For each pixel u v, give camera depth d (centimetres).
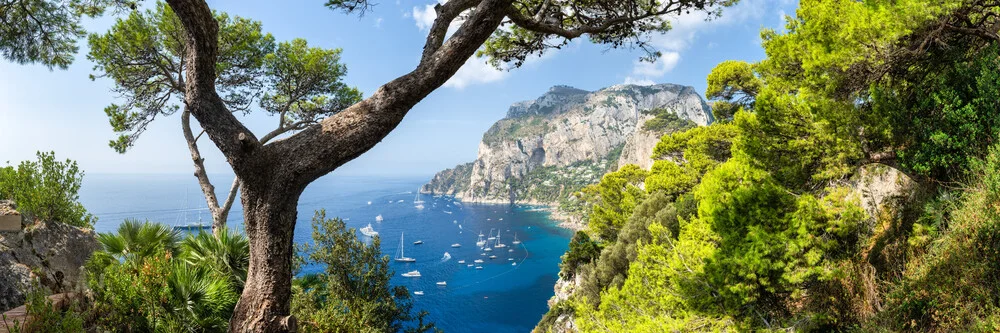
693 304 932
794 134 923
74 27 698
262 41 1408
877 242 834
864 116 866
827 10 882
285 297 307
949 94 773
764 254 873
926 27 747
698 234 1084
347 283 1554
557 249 12719
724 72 2056
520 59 650
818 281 852
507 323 6494
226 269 943
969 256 592
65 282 702
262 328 297
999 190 610
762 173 952
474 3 353
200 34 266
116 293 682
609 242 3222
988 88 719
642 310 1059
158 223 904
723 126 2072
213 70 283
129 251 830
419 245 13688
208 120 280
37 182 824
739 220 947
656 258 1080
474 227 17762
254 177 288
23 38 663
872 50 803
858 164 871
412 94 301
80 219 923
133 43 1211
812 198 879
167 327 700
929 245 698
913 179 848
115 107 1320
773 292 884
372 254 1596
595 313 1148
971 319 545
